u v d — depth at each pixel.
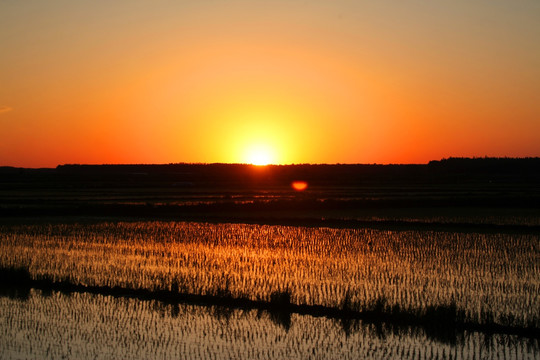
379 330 16.11
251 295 18.67
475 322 16.14
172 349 14.52
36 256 25.00
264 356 14.15
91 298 18.97
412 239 30.75
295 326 16.33
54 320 16.66
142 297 19.11
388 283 20.25
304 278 20.98
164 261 24.16
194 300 18.70
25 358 13.83
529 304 17.64
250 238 31.03
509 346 14.83
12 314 17.20
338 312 17.36
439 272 22.05
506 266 23.25
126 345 14.74
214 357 14.04
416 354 14.34
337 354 14.33
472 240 30.36
